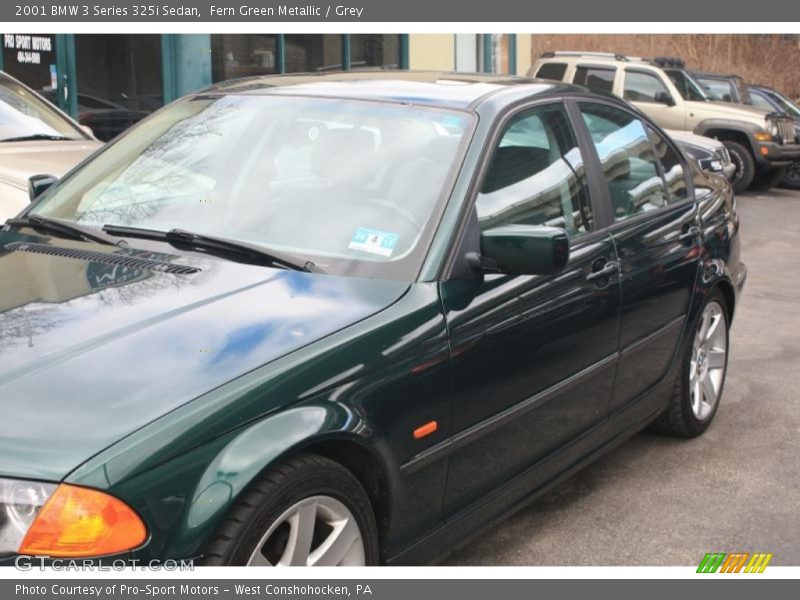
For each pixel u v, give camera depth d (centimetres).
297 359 262
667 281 433
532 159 364
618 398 411
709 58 2977
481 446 323
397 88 379
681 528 397
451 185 328
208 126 384
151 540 224
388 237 319
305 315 282
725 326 514
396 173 337
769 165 1586
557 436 369
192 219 346
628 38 2995
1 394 237
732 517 409
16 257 326
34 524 218
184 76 1200
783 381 598
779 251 1077
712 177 545
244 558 237
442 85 381
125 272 307
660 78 1608
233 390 246
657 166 461
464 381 308
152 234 338
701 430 499
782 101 1792
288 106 377
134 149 392
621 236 401
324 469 257
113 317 276
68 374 246
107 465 222
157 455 227
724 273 488
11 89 757
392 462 282
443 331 300
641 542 384
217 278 303
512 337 327
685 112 1583
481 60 1794
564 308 354
